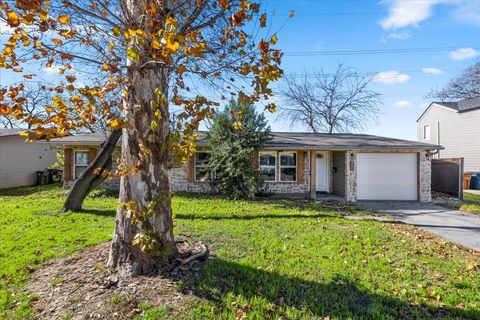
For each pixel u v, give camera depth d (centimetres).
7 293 394
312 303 374
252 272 453
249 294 388
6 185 1736
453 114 2153
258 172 1306
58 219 808
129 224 427
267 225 771
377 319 346
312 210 1028
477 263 526
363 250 575
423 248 608
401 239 670
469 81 2962
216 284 409
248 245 587
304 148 1328
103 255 489
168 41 277
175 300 369
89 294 379
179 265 448
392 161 1379
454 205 1231
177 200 1188
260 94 377
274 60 330
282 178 1463
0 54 334
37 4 287
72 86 354
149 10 335
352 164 1345
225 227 732
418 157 1371
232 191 1277
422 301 387
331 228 755
